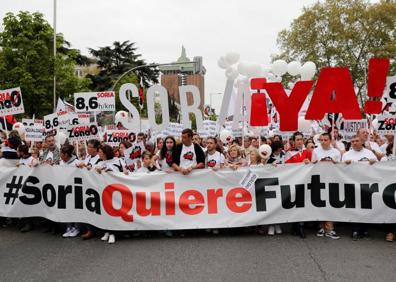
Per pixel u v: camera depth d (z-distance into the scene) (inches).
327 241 260.4
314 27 1485.0
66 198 282.2
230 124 610.5
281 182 274.5
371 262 218.2
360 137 275.0
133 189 275.1
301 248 244.4
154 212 274.2
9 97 397.7
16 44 890.7
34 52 880.9
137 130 459.5
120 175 276.1
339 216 269.7
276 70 466.0
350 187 269.4
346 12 1438.2
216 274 201.9
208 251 240.1
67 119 454.0
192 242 261.0
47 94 927.7
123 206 274.1
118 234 280.7
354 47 1475.1
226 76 459.2
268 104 559.5
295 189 273.7
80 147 406.6
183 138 281.0
